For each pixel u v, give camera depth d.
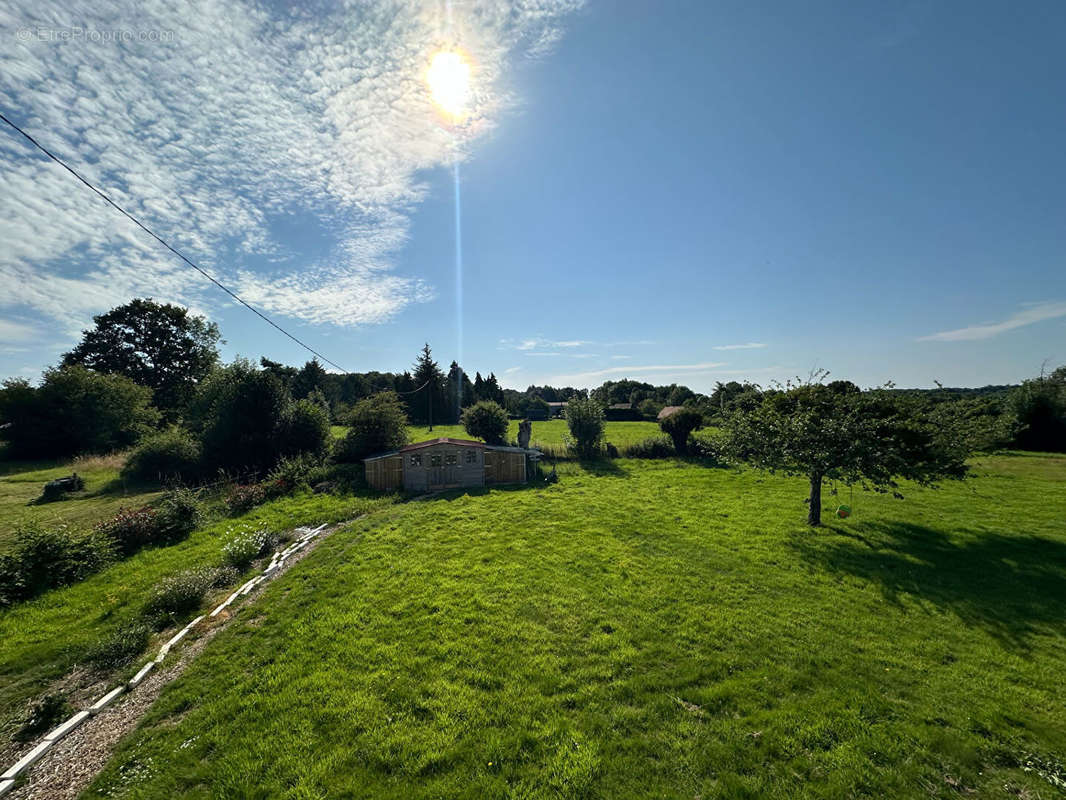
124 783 4.65
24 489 20.92
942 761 4.73
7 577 9.16
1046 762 4.72
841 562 10.59
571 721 5.38
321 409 25.38
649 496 17.88
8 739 5.34
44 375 30.39
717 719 5.41
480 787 4.47
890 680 6.17
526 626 7.65
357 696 5.84
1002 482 19.38
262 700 5.82
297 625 7.80
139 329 43.88
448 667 6.47
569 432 29.41
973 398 13.33
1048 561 10.50
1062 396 28.61
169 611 8.45
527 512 15.53
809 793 4.35
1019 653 6.88
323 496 17.84
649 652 6.85
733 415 15.23
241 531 13.30
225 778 4.63
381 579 9.74
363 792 4.42
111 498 18.44
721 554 11.20
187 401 40.38
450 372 61.41
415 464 20.22
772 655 6.79
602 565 10.47
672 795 4.35
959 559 10.71
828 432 12.16
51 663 6.95
